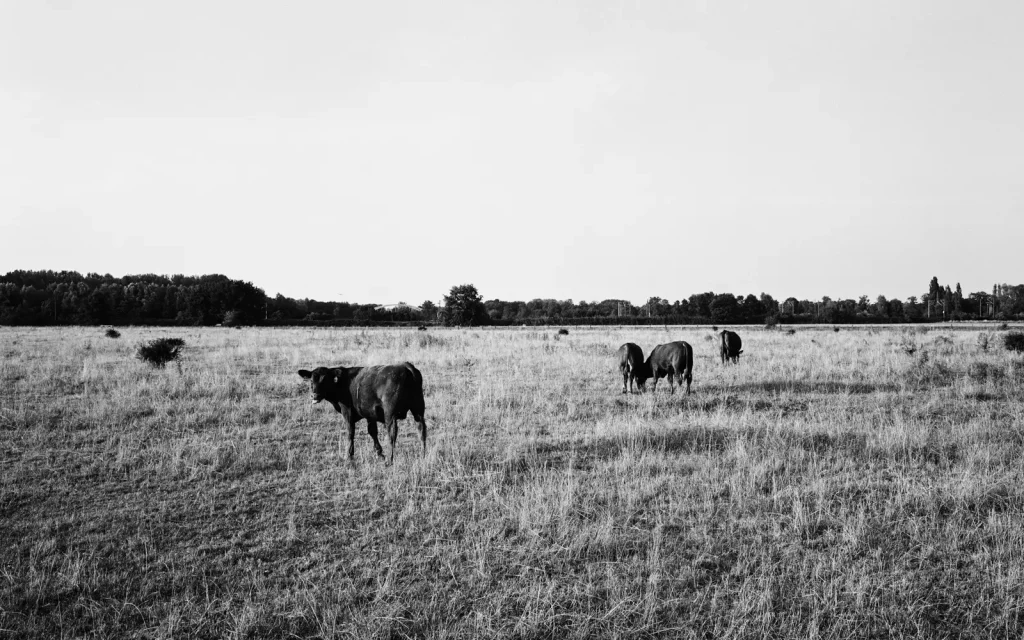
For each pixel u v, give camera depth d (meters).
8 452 9.51
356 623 4.73
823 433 10.26
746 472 8.13
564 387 16.47
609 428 10.87
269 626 4.75
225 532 6.55
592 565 5.67
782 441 9.50
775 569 5.55
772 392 15.27
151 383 15.51
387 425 9.14
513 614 4.91
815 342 31.09
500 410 12.70
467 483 7.89
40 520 6.81
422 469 8.33
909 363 18.86
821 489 7.36
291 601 5.11
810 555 5.79
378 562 5.78
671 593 5.15
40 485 7.96
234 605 5.09
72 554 5.97
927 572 5.49
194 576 5.55
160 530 6.59
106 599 5.16
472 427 11.44
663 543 6.11
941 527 6.40
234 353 25.16
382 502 7.33
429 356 23.42
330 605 5.00
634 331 51.72
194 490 7.84
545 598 5.01
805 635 4.55
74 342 29.72
